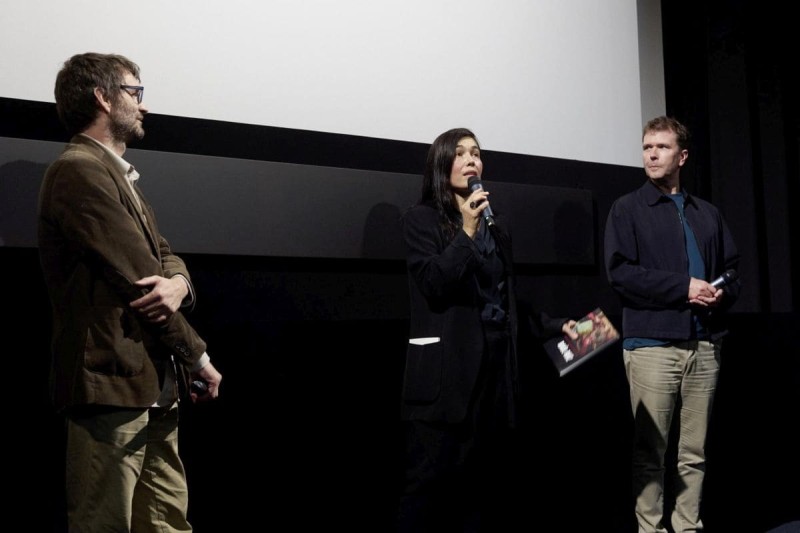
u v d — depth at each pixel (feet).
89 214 5.41
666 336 8.50
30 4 7.23
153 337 5.72
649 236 8.87
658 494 8.68
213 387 6.21
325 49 8.74
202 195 7.80
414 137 9.32
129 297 5.46
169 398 5.99
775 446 11.12
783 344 11.24
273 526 8.48
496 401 7.44
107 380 5.37
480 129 9.75
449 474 7.29
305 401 8.68
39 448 7.29
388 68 9.13
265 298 8.36
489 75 9.84
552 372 10.48
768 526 9.74
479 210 7.16
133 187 6.21
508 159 9.95
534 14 10.23
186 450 8.04
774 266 12.01
